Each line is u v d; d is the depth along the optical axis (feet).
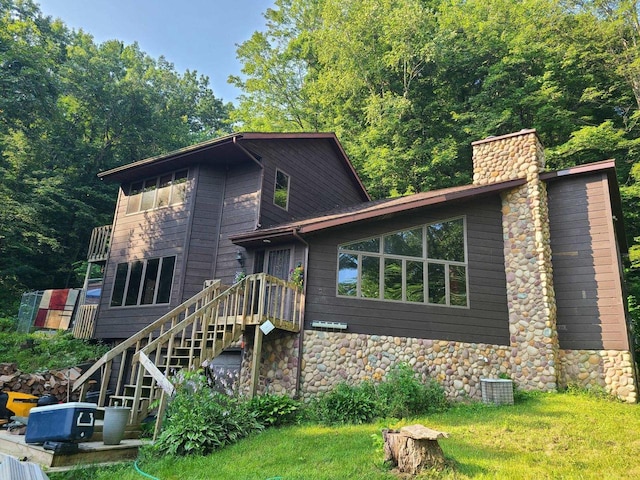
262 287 27.89
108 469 17.63
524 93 60.90
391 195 63.87
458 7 71.87
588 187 33.53
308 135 44.93
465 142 63.41
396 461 16.22
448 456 17.12
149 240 41.73
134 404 22.35
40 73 61.05
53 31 78.38
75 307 52.54
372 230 33.17
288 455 17.95
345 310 31.22
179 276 38.24
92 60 81.30
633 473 15.67
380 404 26.00
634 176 50.47
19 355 42.47
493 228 34.73
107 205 79.15
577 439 20.02
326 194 48.65
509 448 18.79
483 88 63.93
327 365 29.94
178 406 20.39
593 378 30.17
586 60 60.75
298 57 82.12
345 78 70.54
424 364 30.81
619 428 21.59
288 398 26.04
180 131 96.94
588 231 32.78
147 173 43.86
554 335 31.27
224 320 27.53
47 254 70.90
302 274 31.50
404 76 67.97
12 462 8.39
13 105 59.06
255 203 38.19
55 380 34.65
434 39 65.57
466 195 33.06
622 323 30.04
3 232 61.26
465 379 30.96
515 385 31.24
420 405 26.89
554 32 63.93
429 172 63.36
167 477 16.03
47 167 75.77
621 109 62.28
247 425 21.89
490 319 32.63
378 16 70.13
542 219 33.40
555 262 33.42
